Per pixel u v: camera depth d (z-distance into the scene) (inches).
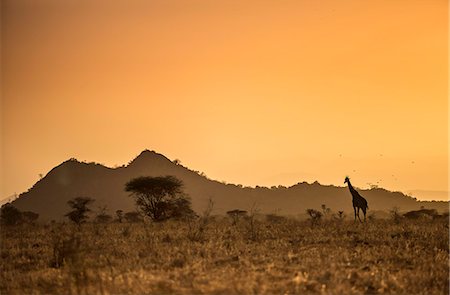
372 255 685.3
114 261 700.7
